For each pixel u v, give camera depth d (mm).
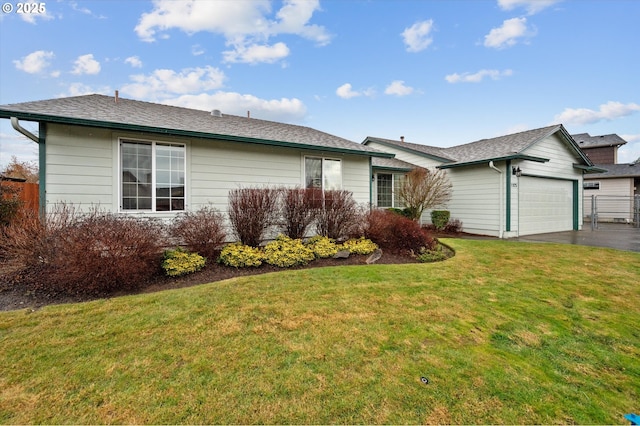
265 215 7180
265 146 8211
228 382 2355
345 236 7977
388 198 14211
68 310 3693
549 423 2020
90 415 2012
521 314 3787
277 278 5164
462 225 13023
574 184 13969
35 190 8148
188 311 3701
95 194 6117
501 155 11398
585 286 4922
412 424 1972
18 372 2451
